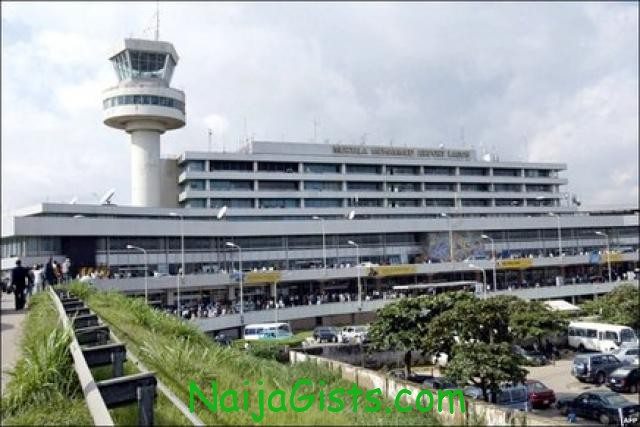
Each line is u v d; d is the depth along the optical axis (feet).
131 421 27.91
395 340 110.83
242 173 272.31
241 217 266.16
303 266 240.73
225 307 191.72
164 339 51.88
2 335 52.37
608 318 168.25
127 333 51.57
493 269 248.52
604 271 294.05
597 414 87.61
